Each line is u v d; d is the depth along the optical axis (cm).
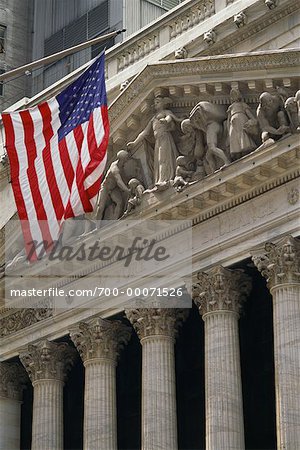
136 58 7350
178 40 7062
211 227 6500
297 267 6141
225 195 6356
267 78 6306
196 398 6744
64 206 6581
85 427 6862
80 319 7050
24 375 7644
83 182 6544
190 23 7094
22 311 7444
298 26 6594
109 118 6850
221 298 6391
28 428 7581
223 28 6838
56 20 9912
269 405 6438
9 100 10006
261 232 6278
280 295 6125
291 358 6016
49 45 9919
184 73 6531
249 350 6550
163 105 6669
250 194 6328
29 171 6656
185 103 6644
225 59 6391
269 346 6494
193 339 6831
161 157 6588
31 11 10281
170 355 6631
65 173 6581
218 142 6438
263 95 6222
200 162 6538
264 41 6712
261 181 6253
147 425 6512
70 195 6562
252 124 6275
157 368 6581
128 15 9138
